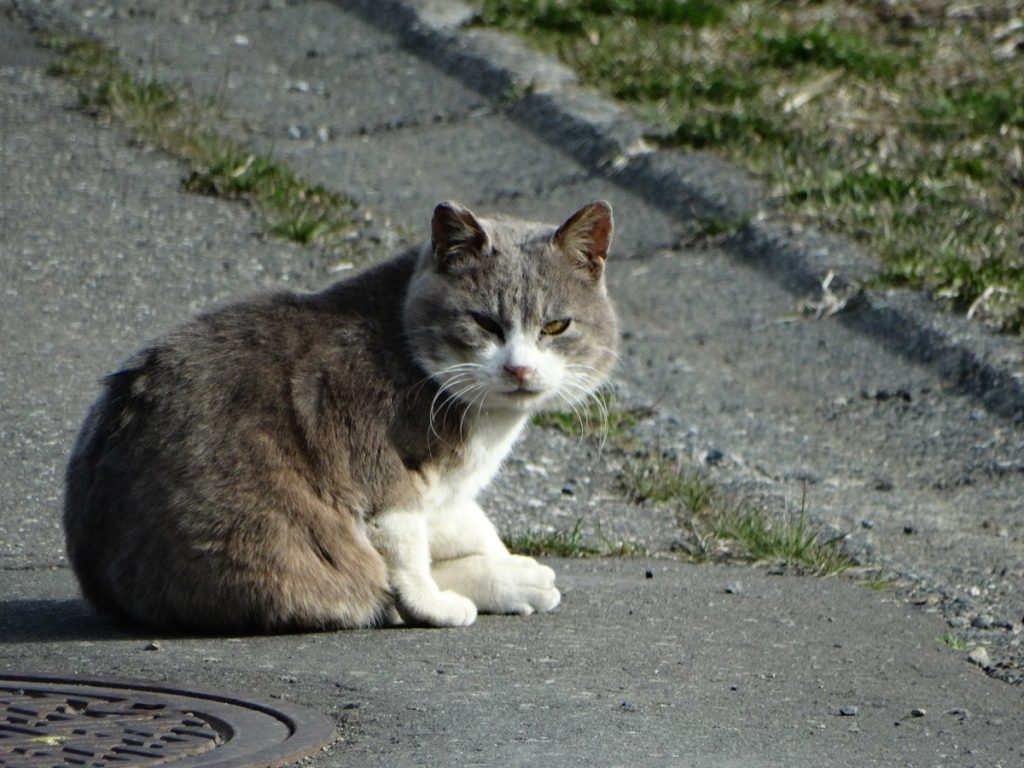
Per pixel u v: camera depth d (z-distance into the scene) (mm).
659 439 12930
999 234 16484
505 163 18609
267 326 8570
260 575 8141
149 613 8305
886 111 19781
